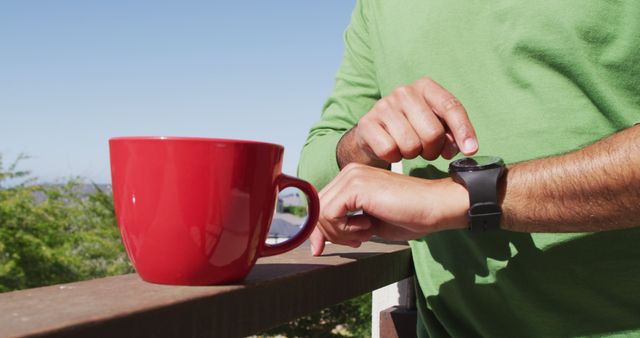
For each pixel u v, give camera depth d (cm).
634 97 89
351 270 80
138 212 57
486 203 75
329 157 112
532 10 93
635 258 88
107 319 43
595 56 89
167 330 48
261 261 78
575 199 73
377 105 87
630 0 86
